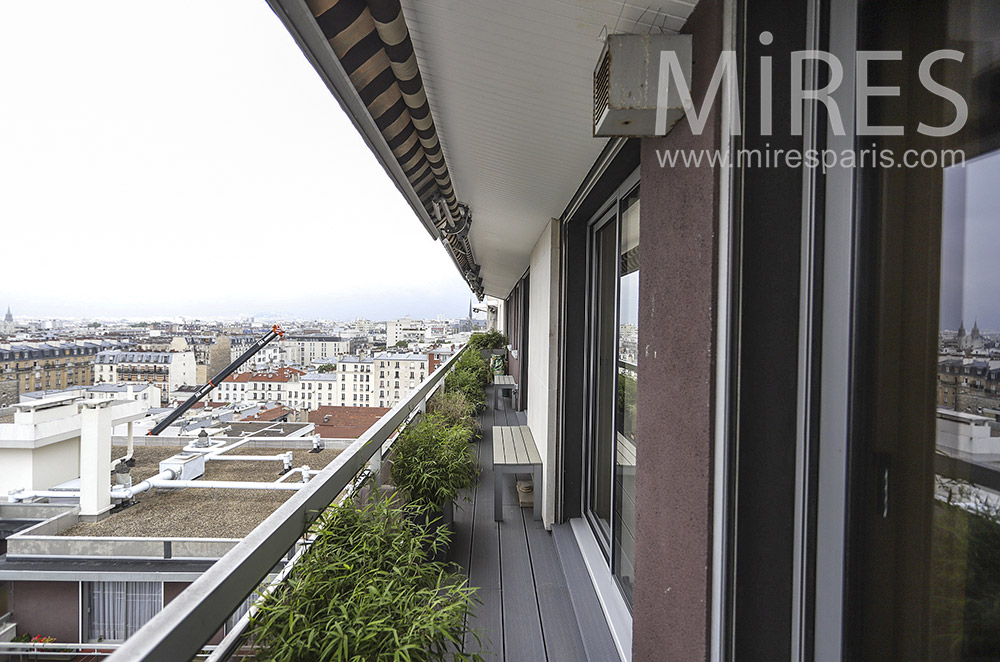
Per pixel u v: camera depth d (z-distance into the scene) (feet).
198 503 28.91
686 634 3.34
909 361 2.28
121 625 21.79
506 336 46.39
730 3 2.86
